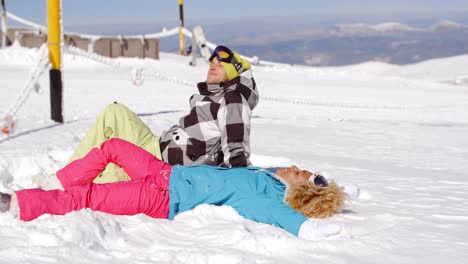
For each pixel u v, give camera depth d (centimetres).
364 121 1132
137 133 412
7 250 259
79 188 335
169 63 2572
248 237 290
